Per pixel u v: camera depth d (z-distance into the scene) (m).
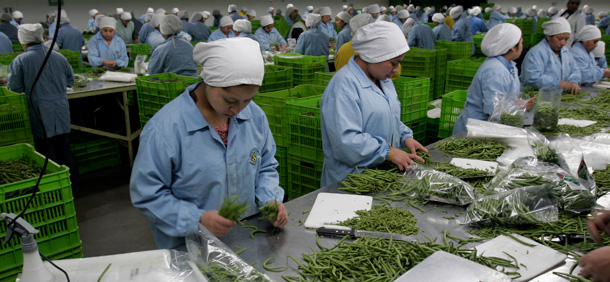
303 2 16.83
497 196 1.59
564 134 2.19
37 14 11.14
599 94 3.90
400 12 10.77
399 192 1.83
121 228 3.39
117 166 4.79
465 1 19.09
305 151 3.13
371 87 2.23
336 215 1.61
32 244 1.06
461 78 5.09
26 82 3.59
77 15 11.72
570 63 4.13
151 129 1.43
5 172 2.29
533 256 1.34
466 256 1.34
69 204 2.11
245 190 1.63
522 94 2.88
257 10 15.68
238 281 1.17
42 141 3.79
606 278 1.09
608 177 1.94
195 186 1.51
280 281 1.25
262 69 1.36
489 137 2.46
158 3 13.25
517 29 2.92
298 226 1.57
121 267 1.20
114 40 6.39
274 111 3.38
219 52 1.30
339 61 3.51
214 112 1.52
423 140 4.03
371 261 1.34
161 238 1.57
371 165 2.13
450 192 1.72
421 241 1.45
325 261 1.32
